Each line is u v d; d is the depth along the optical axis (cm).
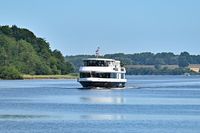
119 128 15825
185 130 15575
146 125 16400
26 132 15050
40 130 15375
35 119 17450
